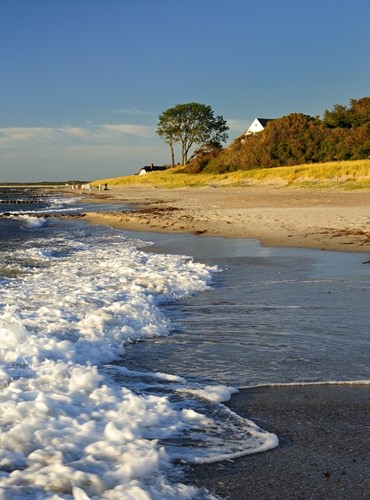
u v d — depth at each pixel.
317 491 3.22
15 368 5.12
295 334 6.73
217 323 7.34
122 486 3.14
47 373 5.01
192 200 39.88
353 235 16.22
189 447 3.76
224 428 4.09
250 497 3.16
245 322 7.36
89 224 26.44
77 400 4.39
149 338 6.67
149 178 89.75
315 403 4.64
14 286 9.70
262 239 16.86
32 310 7.63
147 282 9.91
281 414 4.41
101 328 6.63
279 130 66.44
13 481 3.18
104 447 3.59
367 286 9.43
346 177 45.75
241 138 75.62
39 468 3.34
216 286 9.92
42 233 22.48
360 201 29.55
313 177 48.22
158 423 4.10
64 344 5.85
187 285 9.76
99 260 13.50
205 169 78.38
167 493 3.13
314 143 60.88
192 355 6.01
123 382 5.07
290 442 3.88
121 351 6.07
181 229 21.38
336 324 7.10
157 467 3.41
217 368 5.58
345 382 5.12
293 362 5.72
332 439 3.92
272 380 5.21
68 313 7.38
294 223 19.80
